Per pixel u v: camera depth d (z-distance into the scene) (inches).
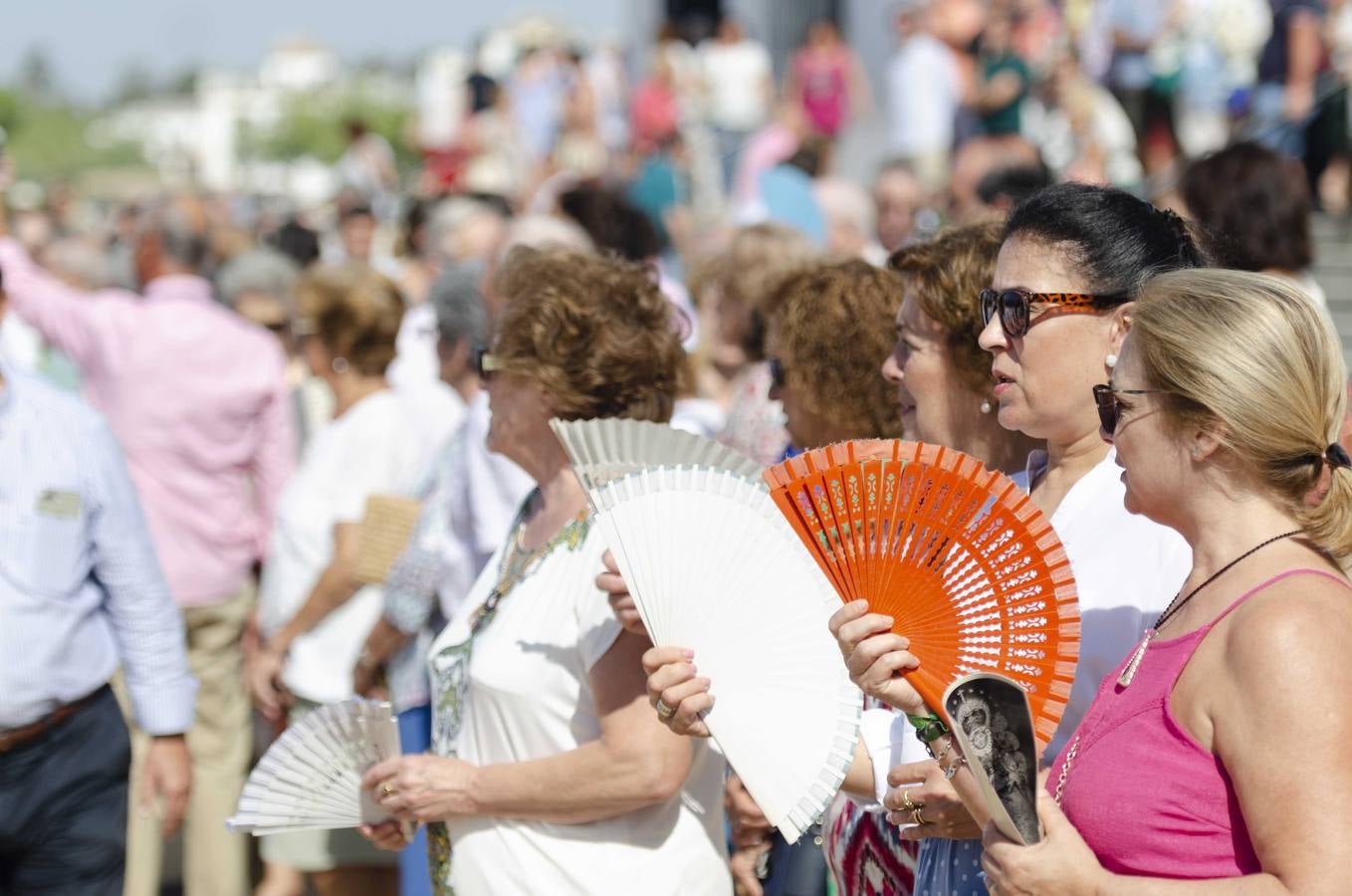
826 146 1255.5
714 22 2044.8
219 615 706.2
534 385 366.9
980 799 252.8
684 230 1363.2
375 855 582.9
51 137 3213.6
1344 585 234.5
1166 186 1101.7
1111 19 1210.0
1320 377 237.3
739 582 290.0
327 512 604.1
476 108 1836.9
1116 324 283.7
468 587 509.4
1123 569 289.3
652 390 370.0
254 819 381.7
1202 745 233.9
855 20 1908.2
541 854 346.6
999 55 1277.1
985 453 335.3
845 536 265.7
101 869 457.4
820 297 397.1
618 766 333.4
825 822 356.2
